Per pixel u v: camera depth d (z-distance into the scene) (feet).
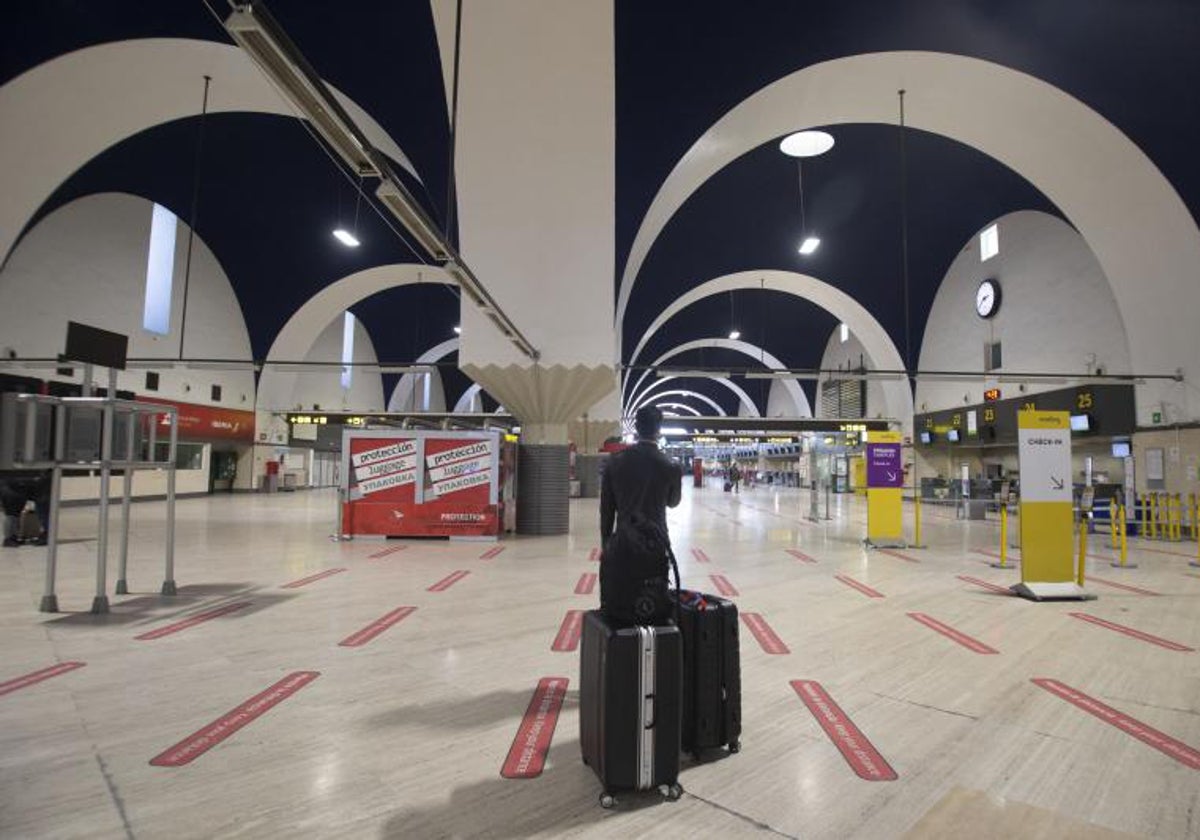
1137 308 51.24
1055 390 63.31
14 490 36.60
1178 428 49.37
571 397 43.06
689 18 33.91
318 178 62.18
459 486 41.81
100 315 63.93
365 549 37.50
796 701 13.88
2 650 17.06
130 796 9.54
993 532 51.96
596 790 9.87
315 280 81.56
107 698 13.64
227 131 54.24
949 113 43.09
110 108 42.52
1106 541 47.57
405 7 33.30
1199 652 17.93
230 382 84.74
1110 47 37.32
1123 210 47.01
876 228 71.67
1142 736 12.14
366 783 10.02
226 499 80.23
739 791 9.91
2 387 19.33
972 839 8.44
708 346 126.41
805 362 118.62
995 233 71.97
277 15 34.58
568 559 34.27
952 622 21.33
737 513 70.23
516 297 38.93
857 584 28.30
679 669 9.76
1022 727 12.53
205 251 78.54
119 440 22.59
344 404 110.32
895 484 41.27
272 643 17.98
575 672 15.65
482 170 37.27
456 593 25.17
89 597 23.61
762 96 38.40
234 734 11.84
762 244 72.64
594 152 36.88
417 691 14.25
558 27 33.30
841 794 9.83
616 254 40.55
